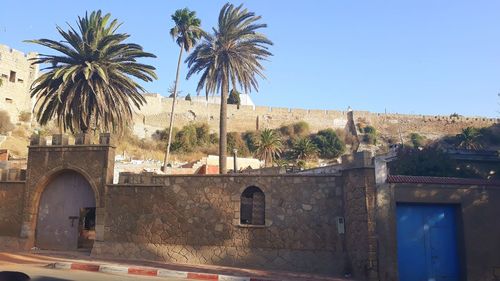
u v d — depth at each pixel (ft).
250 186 59.82
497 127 290.15
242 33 132.77
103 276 45.88
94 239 65.62
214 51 133.69
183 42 165.99
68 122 95.66
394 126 297.12
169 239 60.39
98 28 101.55
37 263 54.03
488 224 52.16
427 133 295.28
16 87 244.01
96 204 63.16
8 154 146.00
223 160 126.52
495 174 80.43
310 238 57.16
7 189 68.28
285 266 56.65
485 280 50.67
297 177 59.06
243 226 58.70
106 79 93.86
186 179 61.67
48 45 95.96
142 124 264.11
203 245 59.36
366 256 51.16
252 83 138.00
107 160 64.39
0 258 56.85
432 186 52.85
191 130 256.11
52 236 66.54
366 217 51.85
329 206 57.57
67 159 66.18
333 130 288.71
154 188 62.18
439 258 52.49
